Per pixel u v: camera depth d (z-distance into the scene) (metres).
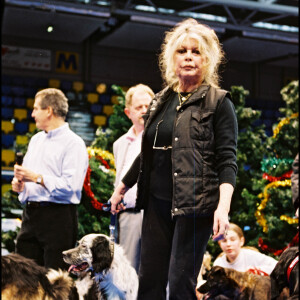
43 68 12.12
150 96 3.79
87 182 4.11
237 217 4.87
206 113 2.24
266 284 2.88
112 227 2.99
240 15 11.05
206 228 2.22
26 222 3.30
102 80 12.66
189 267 2.21
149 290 2.34
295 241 3.73
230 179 2.19
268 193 4.73
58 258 3.26
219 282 2.89
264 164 4.92
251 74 13.16
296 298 2.02
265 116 12.34
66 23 10.73
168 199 2.29
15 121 11.64
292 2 10.43
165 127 2.30
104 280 2.83
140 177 2.35
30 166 3.39
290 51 12.30
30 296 2.19
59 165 3.36
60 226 3.27
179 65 2.32
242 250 4.00
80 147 3.41
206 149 2.23
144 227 2.36
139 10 10.55
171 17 10.70
